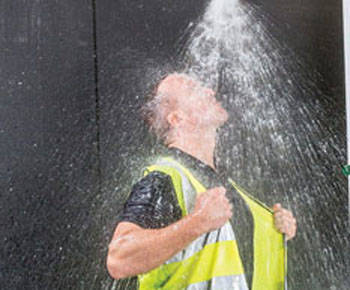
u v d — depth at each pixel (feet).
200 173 11.00
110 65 10.61
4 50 10.01
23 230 9.76
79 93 10.36
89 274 10.06
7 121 9.90
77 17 10.49
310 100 11.91
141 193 10.56
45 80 10.19
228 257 10.93
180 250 10.64
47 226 9.90
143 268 10.39
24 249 9.73
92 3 10.59
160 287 10.46
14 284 9.62
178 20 11.16
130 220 10.43
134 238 10.41
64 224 10.01
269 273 11.17
